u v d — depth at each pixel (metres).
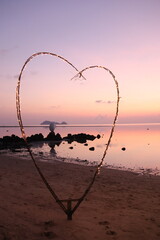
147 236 4.41
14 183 8.42
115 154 19.72
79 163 15.12
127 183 9.73
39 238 4.09
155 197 7.57
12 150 21.41
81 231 4.46
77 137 36.19
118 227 4.77
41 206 5.97
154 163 15.66
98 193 7.89
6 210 5.19
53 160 15.99
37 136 33.09
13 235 4.04
